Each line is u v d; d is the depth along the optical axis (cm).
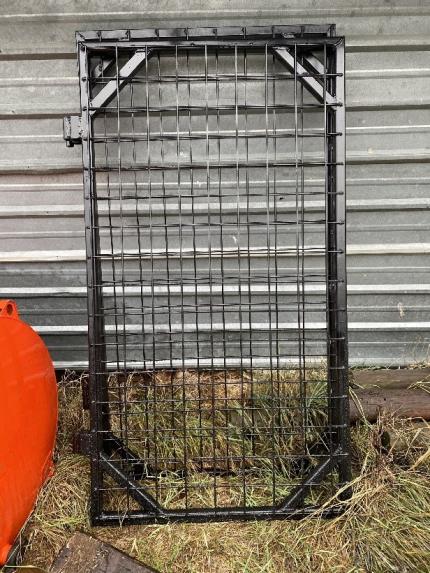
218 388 222
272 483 193
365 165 217
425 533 171
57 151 216
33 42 203
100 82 191
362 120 212
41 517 185
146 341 235
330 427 184
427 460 187
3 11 199
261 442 210
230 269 227
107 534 181
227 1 198
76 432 205
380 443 194
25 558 176
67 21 201
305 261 226
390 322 237
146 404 199
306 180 216
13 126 214
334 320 187
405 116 212
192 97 208
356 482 183
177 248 224
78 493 194
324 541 175
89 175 176
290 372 224
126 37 177
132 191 219
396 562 166
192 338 234
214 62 205
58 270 232
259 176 216
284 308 231
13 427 154
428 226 223
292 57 180
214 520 183
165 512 184
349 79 208
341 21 201
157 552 174
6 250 229
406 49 204
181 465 208
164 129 211
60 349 242
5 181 220
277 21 202
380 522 173
